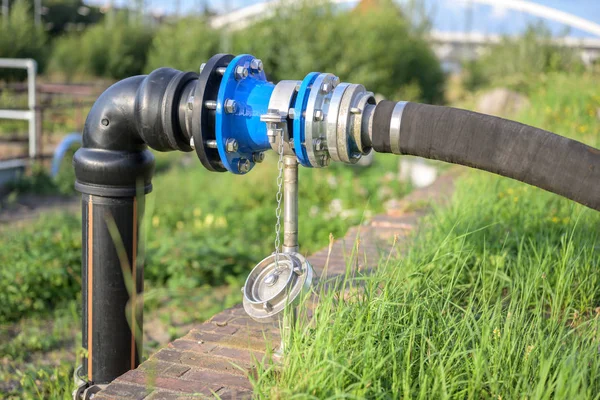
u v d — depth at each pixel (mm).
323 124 1266
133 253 1602
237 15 18406
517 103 6785
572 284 1760
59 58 14820
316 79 1282
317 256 2207
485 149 1161
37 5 23516
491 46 16234
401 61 12555
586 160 1100
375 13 13125
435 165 5250
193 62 13469
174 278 3117
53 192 5496
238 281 3168
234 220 4254
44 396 2010
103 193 1552
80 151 1571
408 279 1601
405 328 1360
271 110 1279
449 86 16359
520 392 1214
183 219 4336
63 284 2953
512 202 2434
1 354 2367
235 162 1391
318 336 1222
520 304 1576
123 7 20016
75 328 2643
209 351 1503
